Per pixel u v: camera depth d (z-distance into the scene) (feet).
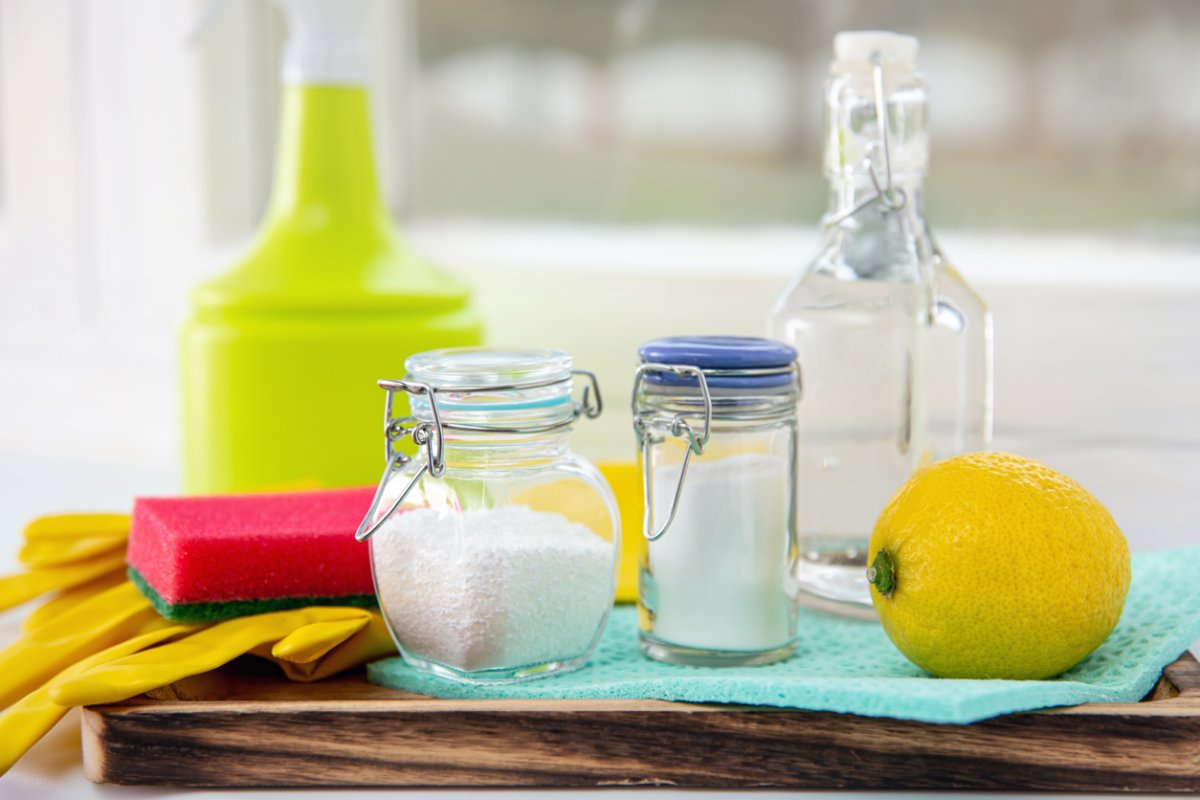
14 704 3.02
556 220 4.63
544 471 3.05
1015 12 4.19
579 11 5.05
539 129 5.03
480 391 2.99
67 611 3.19
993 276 3.81
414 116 4.34
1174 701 2.87
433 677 3.03
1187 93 4.03
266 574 3.08
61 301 4.43
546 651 3.03
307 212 3.62
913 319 3.27
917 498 3.00
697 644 3.08
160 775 2.88
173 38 4.14
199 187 4.17
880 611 3.02
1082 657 2.98
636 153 5.12
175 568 3.05
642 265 3.96
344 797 2.87
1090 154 4.12
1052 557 2.93
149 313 4.26
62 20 4.24
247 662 3.13
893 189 3.26
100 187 4.28
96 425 4.44
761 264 3.93
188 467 3.62
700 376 3.01
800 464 3.31
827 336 3.28
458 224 4.39
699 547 3.07
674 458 3.08
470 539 2.99
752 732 2.86
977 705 2.78
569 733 2.87
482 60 4.69
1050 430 3.80
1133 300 3.74
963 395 3.35
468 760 2.88
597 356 3.98
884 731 2.84
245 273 3.59
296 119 3.63
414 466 3.04
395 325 3.54
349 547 3.10
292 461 3.55
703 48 5.05
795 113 4.94
